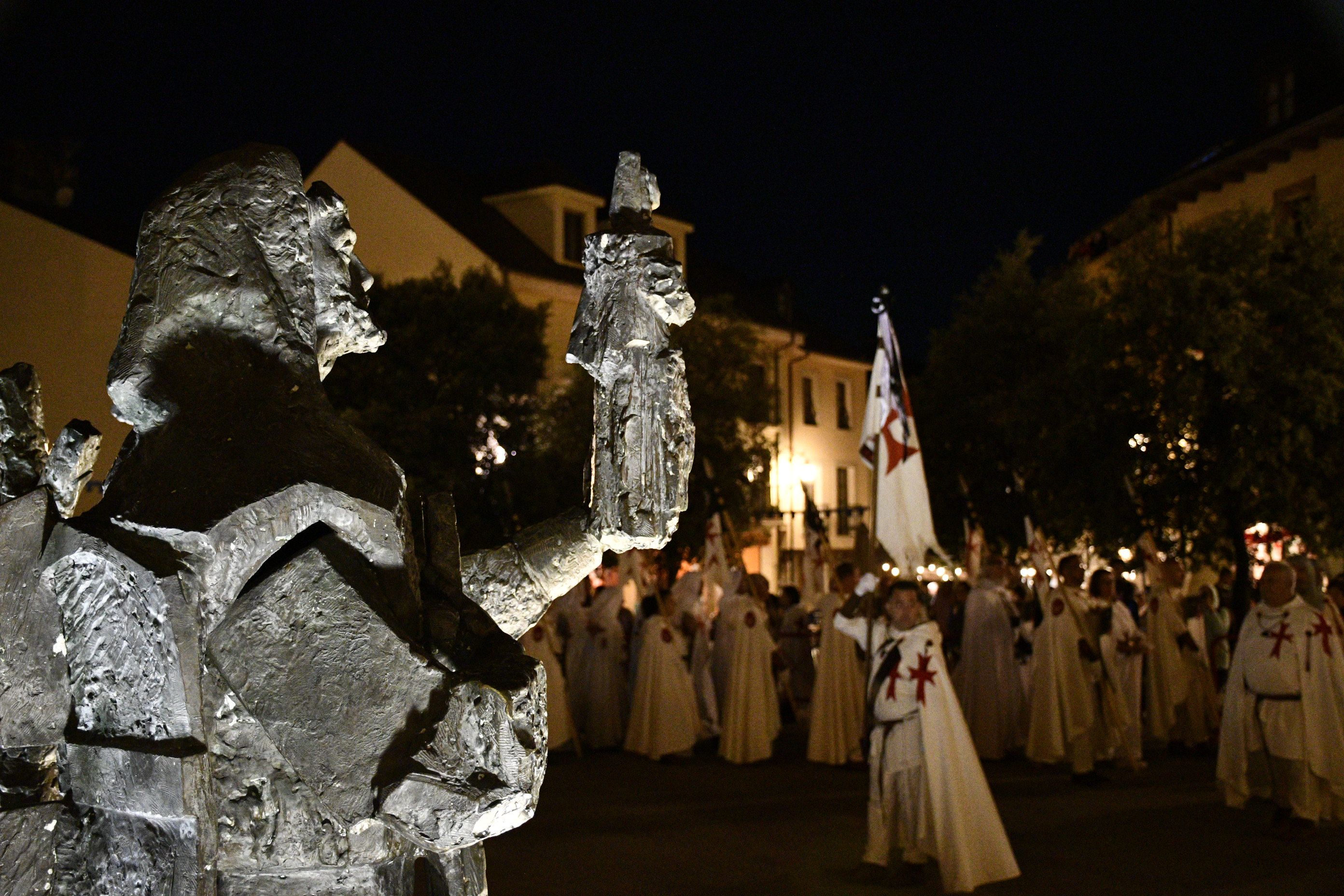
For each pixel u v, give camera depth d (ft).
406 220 95.61
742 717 43.83
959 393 86.79
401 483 4.84
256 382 4.73
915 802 24.81
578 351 6.02
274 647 4.34
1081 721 37.65
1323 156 70.23
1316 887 24.88
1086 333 60.49
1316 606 31.89
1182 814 32.71
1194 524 56.29
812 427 137.08
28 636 4.69
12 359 69.46
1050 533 66.54
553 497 75.61
